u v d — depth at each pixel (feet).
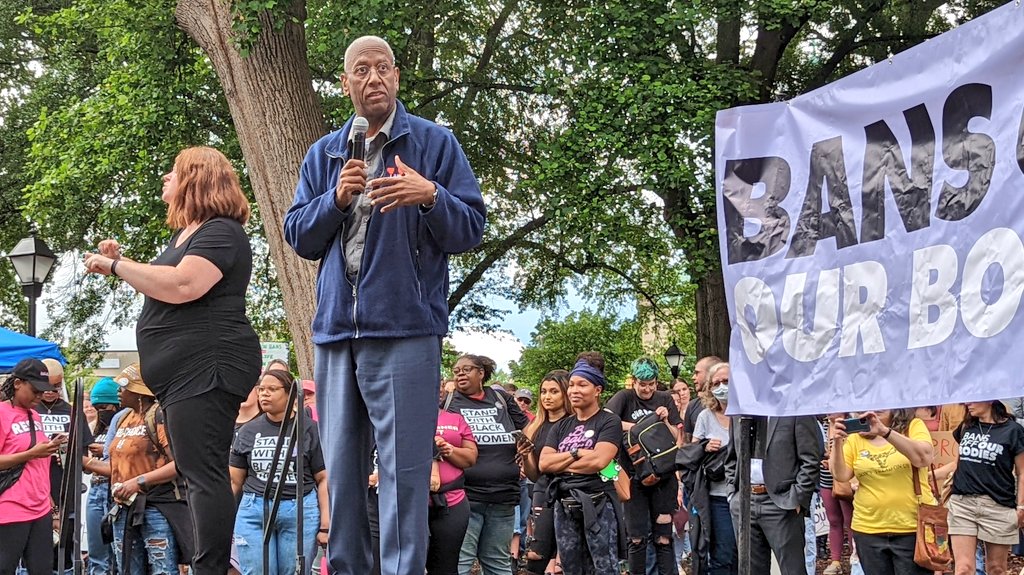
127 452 19.40
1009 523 21.48
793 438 19.04
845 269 11.04
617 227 47.80
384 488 9.14
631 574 25.09
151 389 10.35
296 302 35.47
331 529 9.52
